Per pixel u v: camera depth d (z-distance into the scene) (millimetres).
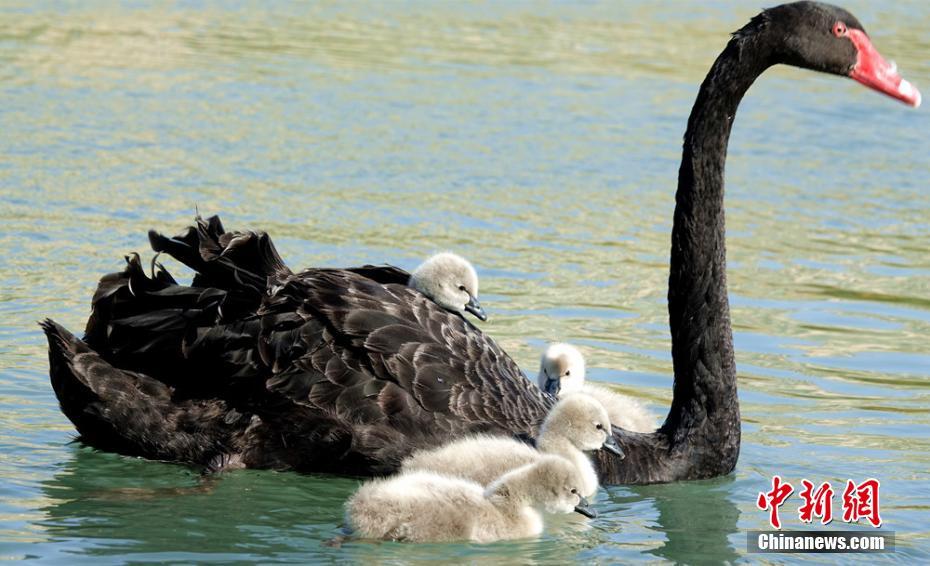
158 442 10789
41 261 16250
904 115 27047
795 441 12375
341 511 10281
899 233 19562
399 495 9711
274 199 19172
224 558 9273
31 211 17984
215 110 23797
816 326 15797
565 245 18219
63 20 30109
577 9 35281
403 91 26016
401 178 20688
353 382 10656
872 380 14102
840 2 36031
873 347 15133
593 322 15516
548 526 10352
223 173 20250
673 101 26594
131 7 32312
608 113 25438
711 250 11391
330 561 9336
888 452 12102
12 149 20578
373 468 10680
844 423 12867
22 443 11328
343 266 16469
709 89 11383
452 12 34156
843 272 17812
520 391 11273
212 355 10773
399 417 10656
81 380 10648
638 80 28094
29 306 14797
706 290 11383
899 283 17422
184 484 10711
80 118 22641
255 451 10797
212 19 31750
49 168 19828
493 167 21594
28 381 12766
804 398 13539
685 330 11430
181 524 9867
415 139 22859
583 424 10617
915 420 12961
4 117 22281
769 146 24234
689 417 11430
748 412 13109
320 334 10727
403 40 30578
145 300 11055
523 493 9953
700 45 31719
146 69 26469
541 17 34031
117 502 10156
